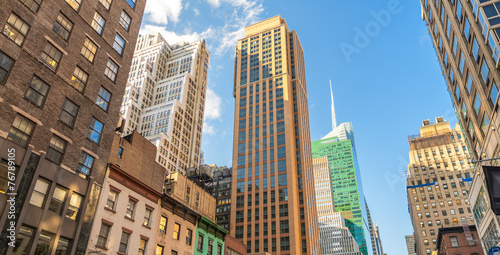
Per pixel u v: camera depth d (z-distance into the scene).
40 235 26.61
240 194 118.81
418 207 134.88
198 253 44.94
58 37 32.59
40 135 28.67
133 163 39.59
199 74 186.00
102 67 37.09
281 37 153.00
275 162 120.62
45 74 30.47
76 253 28.88
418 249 140.88
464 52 41.78
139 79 170.25
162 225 40.50
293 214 107.25
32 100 28.86
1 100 26.23
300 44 165.25
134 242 35.50
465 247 78.69
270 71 144.88
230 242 53.31
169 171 132.00
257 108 137.25
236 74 153.12
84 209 30.66
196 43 197.38
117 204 34.72
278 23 162.12
